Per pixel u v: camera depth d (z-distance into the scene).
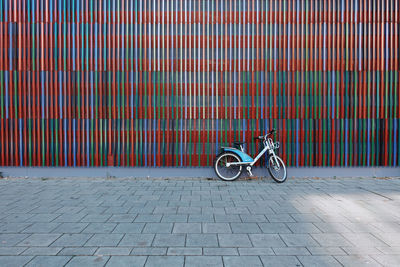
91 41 6.77
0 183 6.30
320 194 5.42
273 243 3.34
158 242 3.36
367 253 3.09
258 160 6.81
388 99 6.78
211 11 6.80
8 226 3.83
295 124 6.80
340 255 3.05
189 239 3.45
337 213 4.36
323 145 6.79
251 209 4.56
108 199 5.09
